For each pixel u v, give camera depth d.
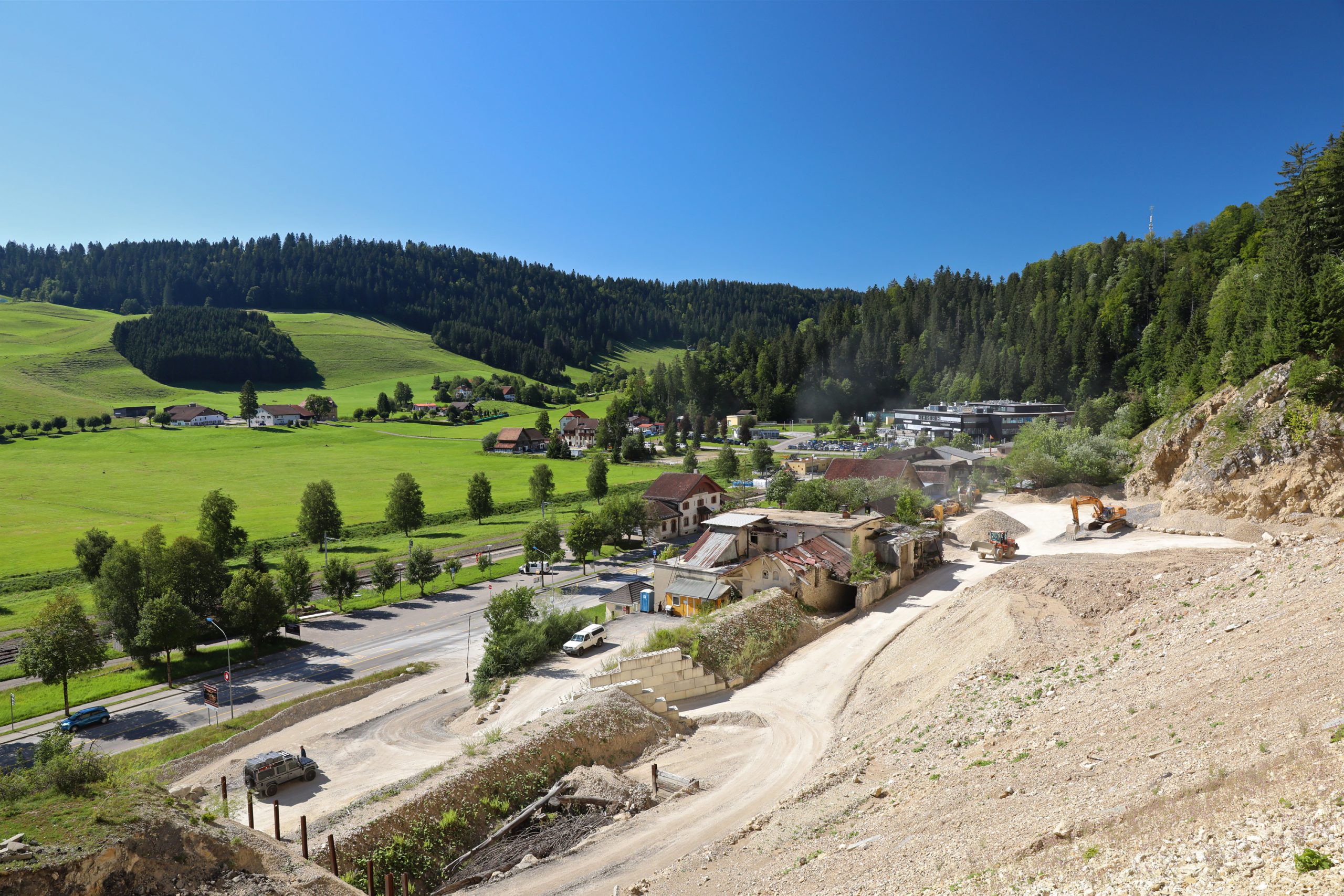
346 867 20.38
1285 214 76.44
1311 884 8.56
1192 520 63.03
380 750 36.41
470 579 73.31
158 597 51.66
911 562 58.38
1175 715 17.19
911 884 13.62
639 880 19.81
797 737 31.52
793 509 79.88
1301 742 12.41
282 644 56.03
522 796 25.70
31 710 44.25
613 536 86.31
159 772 32.47
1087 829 12.82
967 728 23.69
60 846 14.57
